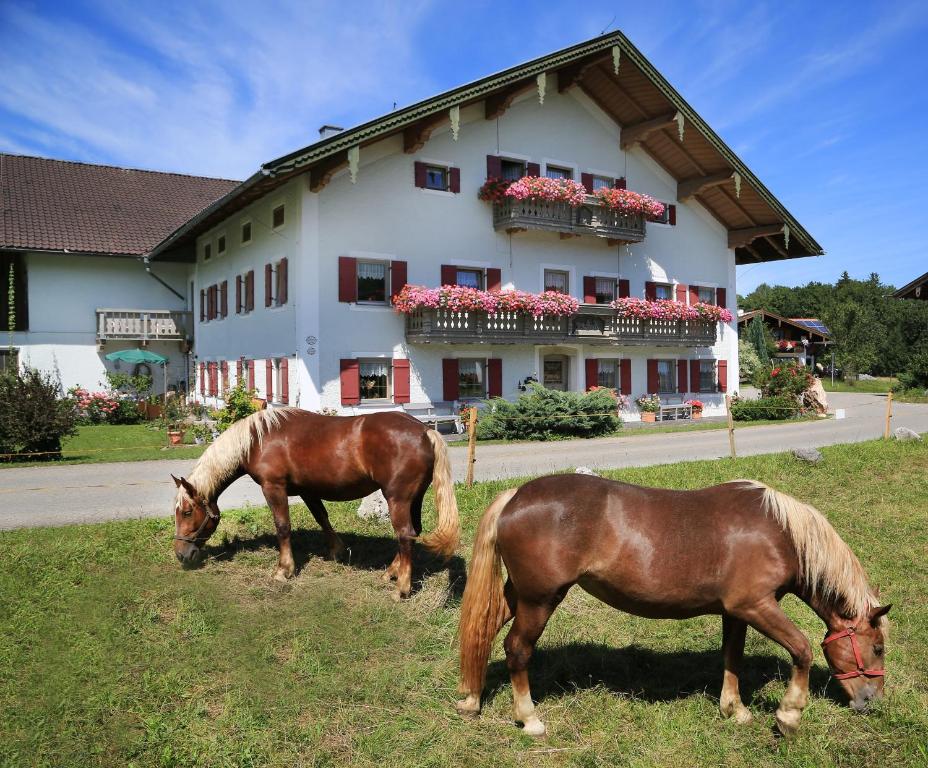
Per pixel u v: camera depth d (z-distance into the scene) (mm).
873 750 3979
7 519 8773
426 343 19625
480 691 4316
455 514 5883
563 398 19250
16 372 15234
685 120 22766
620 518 4031
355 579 6758
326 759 3898
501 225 21188
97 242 28266
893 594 6586
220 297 25078
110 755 3889
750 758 3934
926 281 33344
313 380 18172
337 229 18516
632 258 24734
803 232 25938
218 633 5414
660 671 4996
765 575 3947
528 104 22141
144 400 26297
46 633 5328
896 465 12594
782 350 47188
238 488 11234
